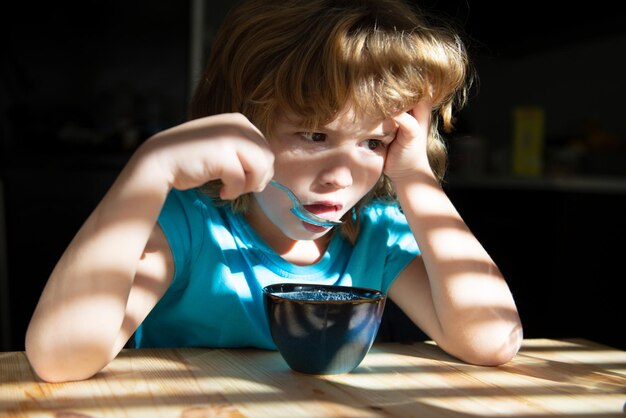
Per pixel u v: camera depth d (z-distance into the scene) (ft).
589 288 11.17
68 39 12.12
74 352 2.68
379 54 3.24
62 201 10.68
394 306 5.01
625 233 11.28
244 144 2.84
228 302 3.68
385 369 3.00
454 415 2.40
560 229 10.95
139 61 12.28
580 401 2.60
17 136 11.56
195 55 12.28
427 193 3.75
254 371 2.87
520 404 2.55
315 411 2.38
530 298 11.43
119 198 2.91
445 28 3.97
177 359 3.03
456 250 3.60
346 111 3.19
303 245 4.03
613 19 12.35
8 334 10.27
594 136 14.06
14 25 11.87
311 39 3.26
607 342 11.23
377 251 4.09
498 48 14.93
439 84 3.56
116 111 12.19
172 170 2.87
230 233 3.88
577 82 15.40
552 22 13.01
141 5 12.20
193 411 2.34
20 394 2.52
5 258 10.32
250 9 3.62
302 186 3.36
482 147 14.11
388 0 3.67
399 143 3.64
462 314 3.34
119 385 2.64
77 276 2.85
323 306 2.74
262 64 3.43
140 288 3.35
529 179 11.60
